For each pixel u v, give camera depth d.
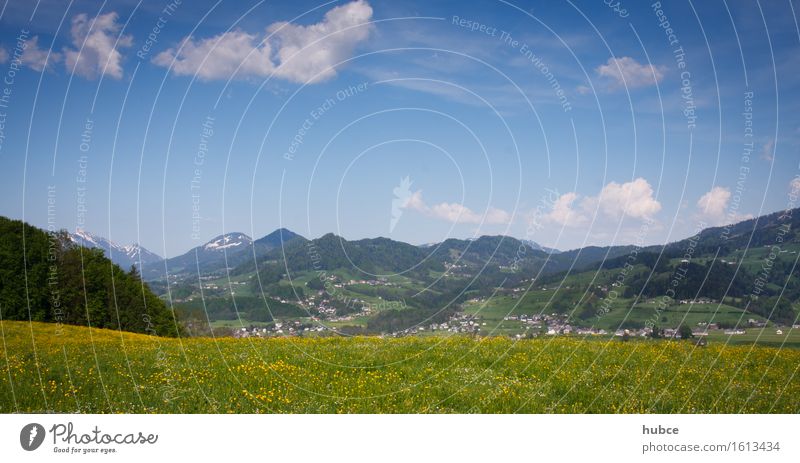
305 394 12.65
